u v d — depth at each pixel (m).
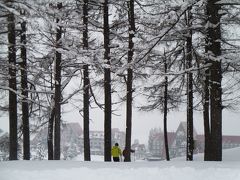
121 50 20.16
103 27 19.78
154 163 12.99
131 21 19.56
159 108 25.39
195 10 19.66
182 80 22.30
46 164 12.65
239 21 17.91
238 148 28.75
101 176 9.99
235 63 17.31
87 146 22.34
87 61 16.83
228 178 9.50
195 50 20.50
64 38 19.17
